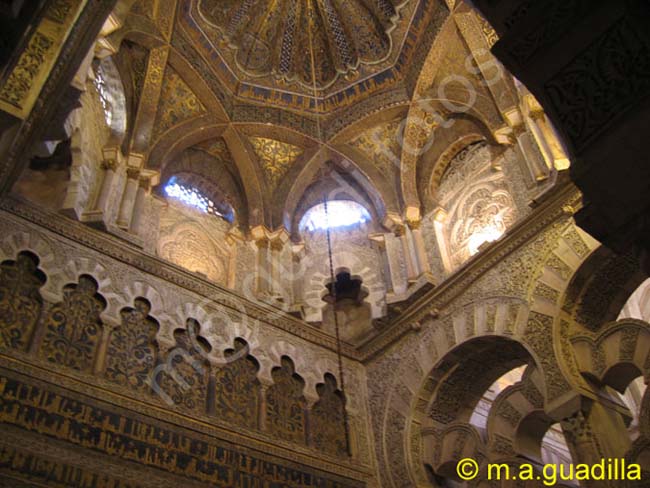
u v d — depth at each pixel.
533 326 8.96
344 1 12.15
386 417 10.28
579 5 3.88
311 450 9.39
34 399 7.10
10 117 5.96
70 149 8.94
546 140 9.38
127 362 8.27
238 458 8.49
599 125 3.76
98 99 9.83
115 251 8.94
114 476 7.22
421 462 9.73
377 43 11.97
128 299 8.71
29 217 8.27
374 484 9.76
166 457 7.79
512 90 10.09
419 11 11.16
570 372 8.46
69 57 6.54
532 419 9.27
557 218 9.20
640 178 3.69
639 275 8.77
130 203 9.52
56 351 7.70
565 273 8.87
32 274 8.03
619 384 8.57
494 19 4.20
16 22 4.55
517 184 9.92
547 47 3.97
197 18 11.09
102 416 7.52
